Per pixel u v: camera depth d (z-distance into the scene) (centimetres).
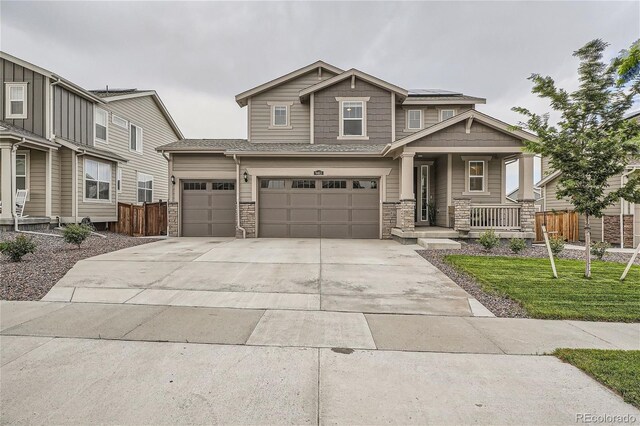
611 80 591
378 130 1424
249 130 1482
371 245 1105
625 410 259
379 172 1303
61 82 1359
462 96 1580
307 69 1470
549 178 1659
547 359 344
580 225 1397
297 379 302
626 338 397
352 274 702
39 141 1247
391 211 1302
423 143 1114
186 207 1380
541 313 472
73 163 1401
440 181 1366
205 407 260
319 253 938
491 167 1289
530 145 675
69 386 287
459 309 503
